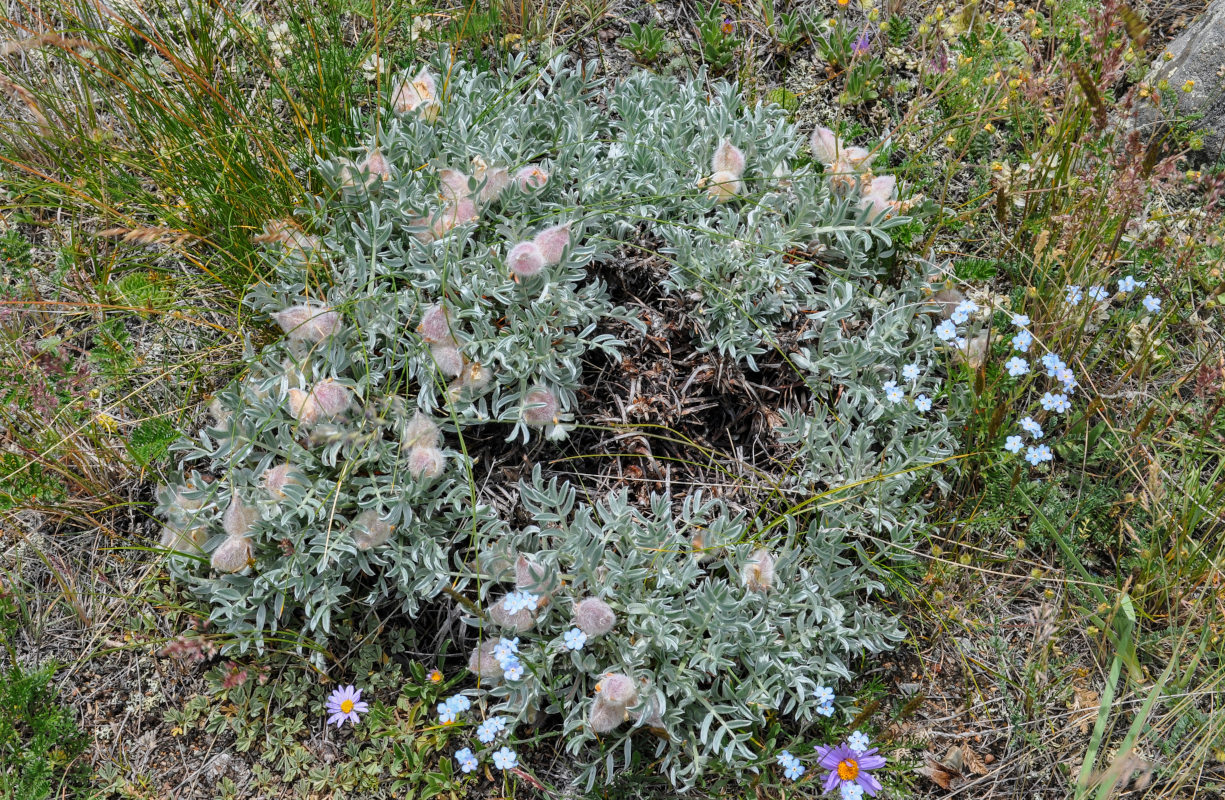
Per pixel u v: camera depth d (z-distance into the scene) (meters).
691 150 0.58
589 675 0.50
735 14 0.66
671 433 0.54
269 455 0.52
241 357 0.57
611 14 0.66
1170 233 0.59
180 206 0.57
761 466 0.54
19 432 0.55
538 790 0.50
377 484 0.51
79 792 0.50
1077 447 0.55
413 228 0.54
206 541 0.52
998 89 0.60
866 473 0.53
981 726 0.51
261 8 0.64
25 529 0.54
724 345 0.54
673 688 0.49
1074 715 0.51
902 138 0.62
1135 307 0.59
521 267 0.51
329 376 0.53
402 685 0.51
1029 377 0.55
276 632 0.52
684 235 0.54
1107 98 0.58
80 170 0.58
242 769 0.50
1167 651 0.52
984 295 0.56
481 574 0.51
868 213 0.56
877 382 0.55
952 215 0.60
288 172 0.56
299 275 0.55
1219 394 0.53
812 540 0.52
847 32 0.64
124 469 0.55
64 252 0.57
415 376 0.53
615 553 0.52
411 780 0.50
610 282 0.56
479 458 0.53
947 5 0.66
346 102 0.60
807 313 0.56
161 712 0.51
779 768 0.49
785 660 0.50
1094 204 0.57
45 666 0.51
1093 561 0.54
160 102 0.56
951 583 0.53
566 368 0.53
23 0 0.62
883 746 0.50
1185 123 0.62
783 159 0.58
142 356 0.57
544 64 0.63
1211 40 0.62
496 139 0.57
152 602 0.53
